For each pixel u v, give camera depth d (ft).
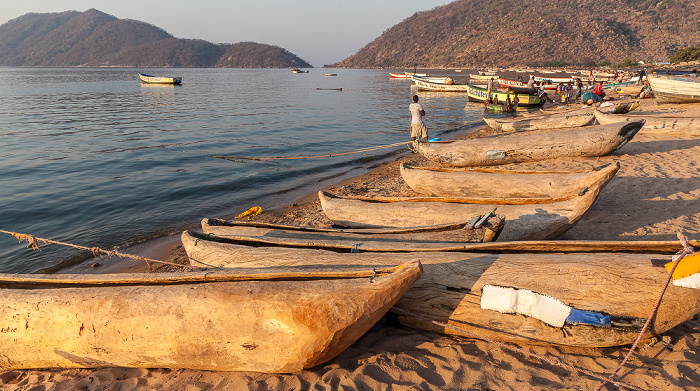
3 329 12.53
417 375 11.84
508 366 12.19
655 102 78.33
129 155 52.75
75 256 24.85
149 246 26.32
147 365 12.64
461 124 80.28
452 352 12.90
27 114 95.30
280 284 11.88
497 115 88.33
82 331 12.20
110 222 30.55
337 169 47.16
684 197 25.84
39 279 13.89
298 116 93.71
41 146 58.18
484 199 21.59
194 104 121.90
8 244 26.53
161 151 55.47
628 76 189.67
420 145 40.19
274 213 31.55
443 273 13.42
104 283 13.65
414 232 18.61
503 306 12.43
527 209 19.85
